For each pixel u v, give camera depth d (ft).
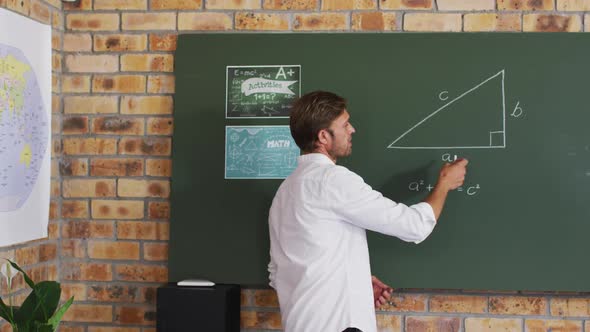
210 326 6.75
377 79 7.34
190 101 7.48
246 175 7.43
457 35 7.29
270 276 6.48
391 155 7.29
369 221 5.71
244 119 7.45
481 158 7.20
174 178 7.45
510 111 7.20
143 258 7.63
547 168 7.13
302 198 5.78
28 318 5.40
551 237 7.09
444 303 7.31
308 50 7.42
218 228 7.41
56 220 7.65
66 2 7.76
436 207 6.17
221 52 7.50
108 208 7.67
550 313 7.22
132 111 7.68
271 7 7.56
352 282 5.63
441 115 7.26
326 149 6.14
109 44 7.72
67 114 7.73
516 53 7.22
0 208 6.22
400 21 7.44
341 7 7.50
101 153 7.69
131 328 7.63
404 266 7.22
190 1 7.64
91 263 7.68
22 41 6.64
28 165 6.75
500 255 7.13
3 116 6.26
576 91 7.15
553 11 7.30
